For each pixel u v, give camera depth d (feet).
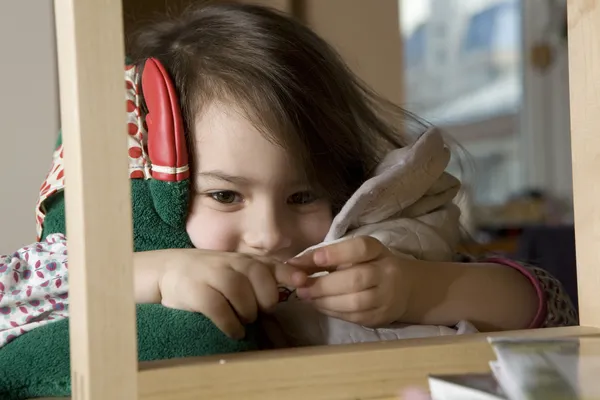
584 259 1.58
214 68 2.34
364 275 1.73
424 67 8.50
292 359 1.22
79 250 1.14
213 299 1.66
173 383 1.16
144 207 2.20
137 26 3.36
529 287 2.15
